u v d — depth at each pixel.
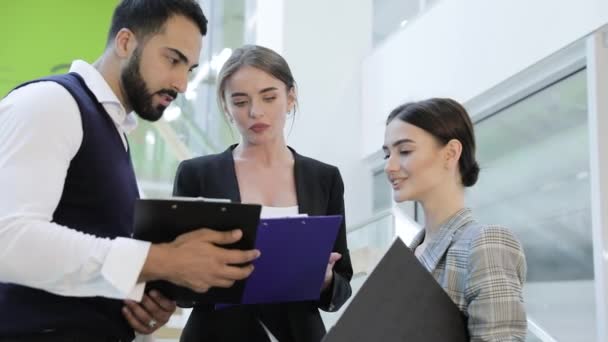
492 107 5.69
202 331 2.29
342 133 7.48
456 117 2.08
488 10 5.57
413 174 2.03
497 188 5.68
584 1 4.58
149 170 5.96
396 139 2.07
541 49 4.97
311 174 2.51
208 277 1.78
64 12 7.54
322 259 2.04
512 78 5.30
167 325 4.57
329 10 7.63
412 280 1.78
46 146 1.76
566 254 4.93
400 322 1.74
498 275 1.79
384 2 7.78
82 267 1.71
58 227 1.73
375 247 4.92
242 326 2.28
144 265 1.73
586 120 4.82
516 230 5.44
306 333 2.29
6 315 1.80
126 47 2.03
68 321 1.82
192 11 2.06
